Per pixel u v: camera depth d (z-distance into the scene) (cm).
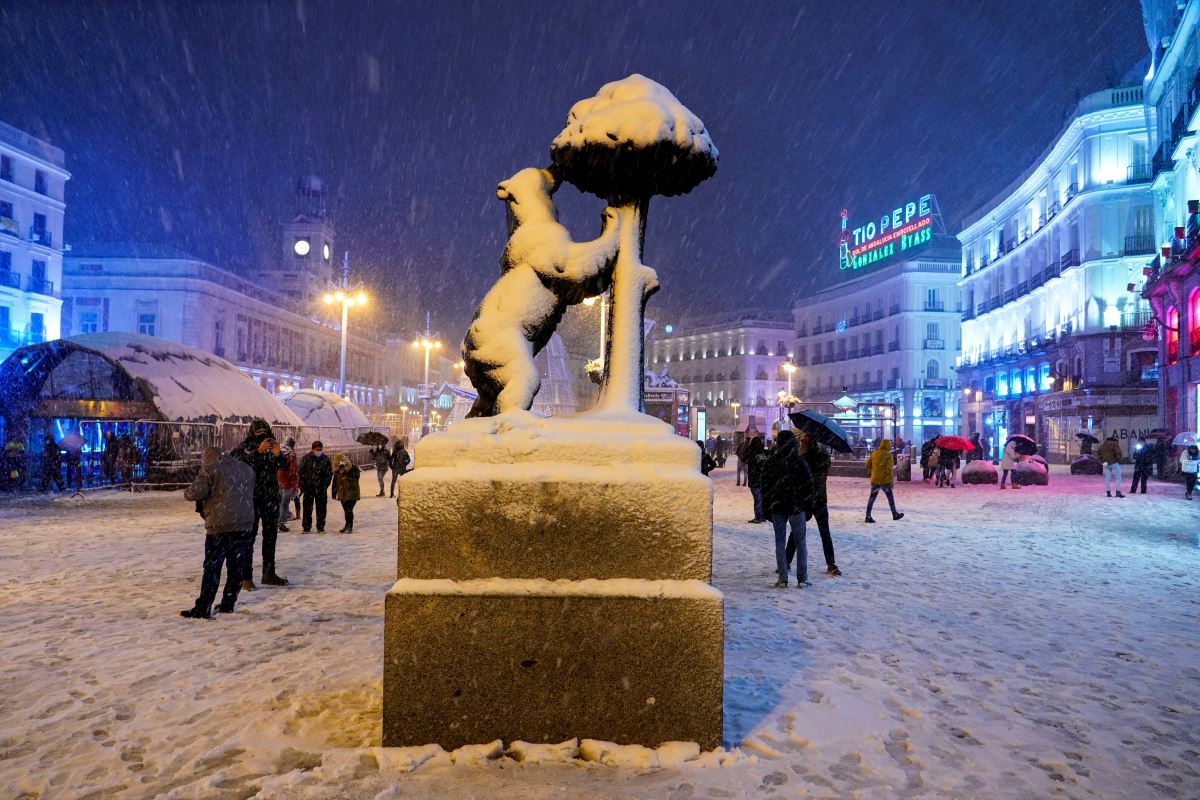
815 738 354
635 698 321
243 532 628
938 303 6331
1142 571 855
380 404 9231
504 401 366
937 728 372
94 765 322
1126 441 3562
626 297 390
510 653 320
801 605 664
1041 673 466
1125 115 3650
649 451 340
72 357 2525
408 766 304
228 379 2447
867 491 2192
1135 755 344
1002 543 1090
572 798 283
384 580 786
